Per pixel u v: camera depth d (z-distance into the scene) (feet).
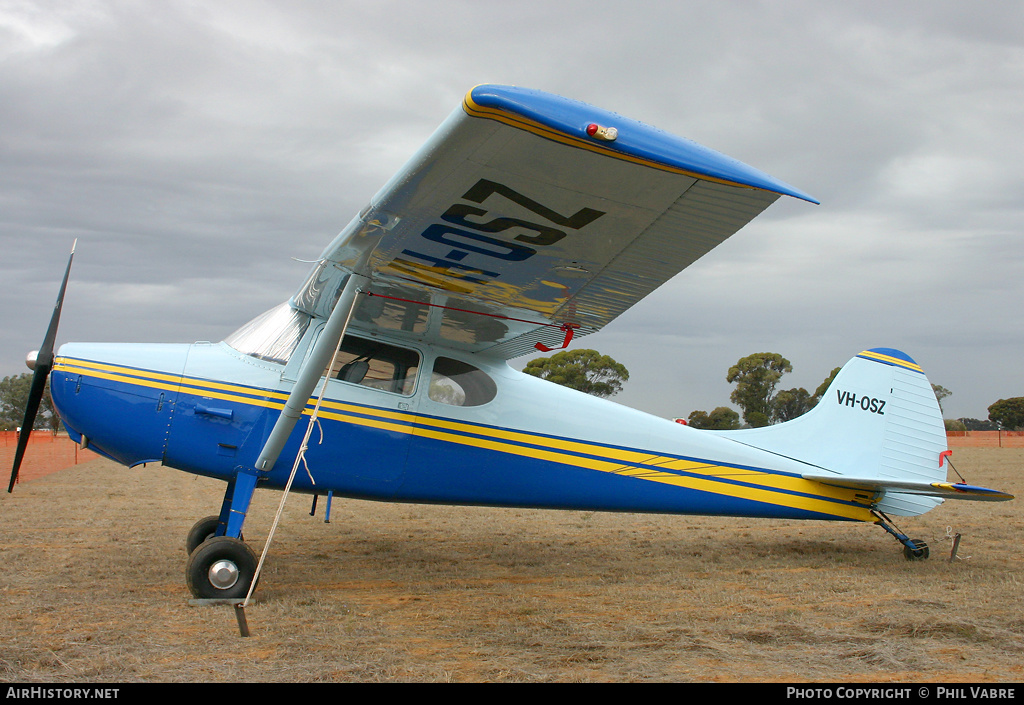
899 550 23.91
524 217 11.60
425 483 18.79
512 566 20.48
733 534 27.32
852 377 23.40
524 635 13.00
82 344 17.42
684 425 21.79
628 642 12.66
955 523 30.22
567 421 20.25
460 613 14.69
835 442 22.84
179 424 16.83
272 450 16.16
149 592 16.01
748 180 9.41
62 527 26.14
